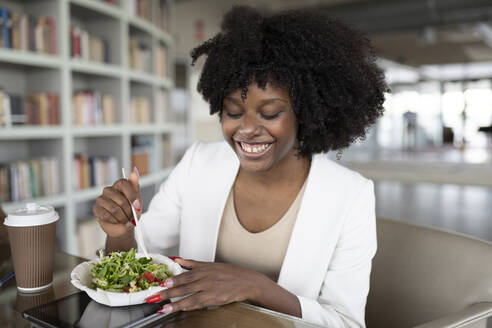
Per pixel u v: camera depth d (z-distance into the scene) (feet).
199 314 2.04
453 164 28.45
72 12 9.44
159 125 11.81
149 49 11.41
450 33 27.81
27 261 2.31
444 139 50.52
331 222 2.83
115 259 2.32
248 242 3.00
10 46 7.12
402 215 14.43
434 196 17.98
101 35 9.92
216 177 3.20
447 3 19.62
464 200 17.01
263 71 2.48
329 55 2.77
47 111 7.93
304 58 2.66
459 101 48.70
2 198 7.23
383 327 3.11
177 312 2.06
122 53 9.81
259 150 2.64
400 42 30.55
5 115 7.13
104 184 9.57
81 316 1.97
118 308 2.05
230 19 3.01
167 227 3.47
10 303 2.21
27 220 2.26
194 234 3.21
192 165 3.42
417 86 49.39
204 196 3.21
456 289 2.78
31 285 2.35
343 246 2.81
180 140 22.02
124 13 9.79
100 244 9.21
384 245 3.24
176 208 3.47
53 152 8.38
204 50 3.09
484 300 2.66
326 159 3.14
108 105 9.72
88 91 9.26
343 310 2.62
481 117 47.70
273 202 2.99
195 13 20.31
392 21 21.75
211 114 3.18
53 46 7.99
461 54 35.63
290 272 2.80
